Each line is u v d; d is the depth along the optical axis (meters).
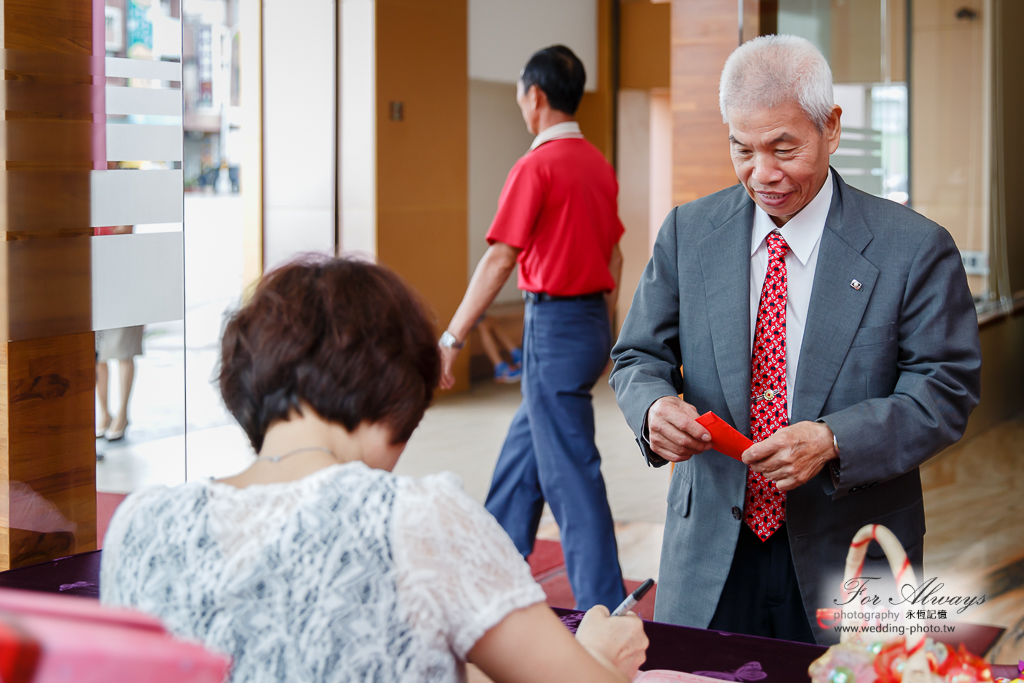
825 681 1.03
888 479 1.47
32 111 2.06
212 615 0.77
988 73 5.39
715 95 3.49
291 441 0.87
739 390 1.59
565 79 2.92
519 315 7.90
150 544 0.81
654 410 1.54
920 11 4.73
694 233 1.69
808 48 1.47
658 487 4.45
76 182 2.13
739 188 1.71
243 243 6.57
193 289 6.62
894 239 1.54
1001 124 5.50
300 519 0.78
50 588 1.58
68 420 2.19
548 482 2.91
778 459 1.42
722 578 1.61
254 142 6.49
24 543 2.13
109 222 2.18
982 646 2.48
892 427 1.45
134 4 2.17
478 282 2.96
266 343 0.87
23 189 2.07
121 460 3.50
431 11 6.61
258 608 0.77
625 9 8.41
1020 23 5.71
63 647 0.45
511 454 3.11
